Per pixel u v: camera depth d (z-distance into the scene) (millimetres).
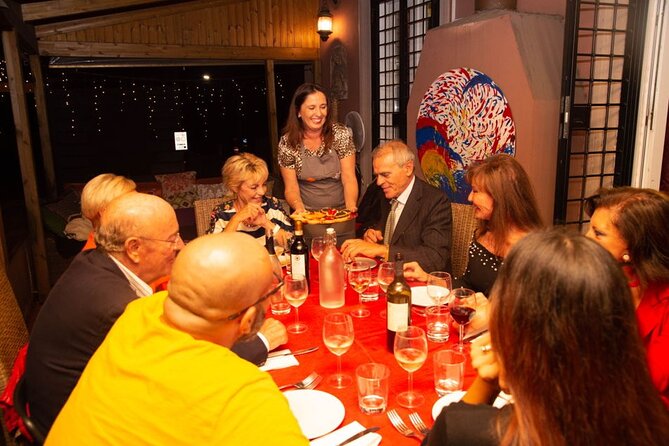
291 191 3277
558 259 680
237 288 994
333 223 2648
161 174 7477
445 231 2543
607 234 1489
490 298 770
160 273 1640
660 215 1407
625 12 3287
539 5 3615
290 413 913
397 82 5559
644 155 3357
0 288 1938
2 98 4699
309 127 3072
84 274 1496
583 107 3238
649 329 1422
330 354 1601
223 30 6633
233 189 2672
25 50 5211
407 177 2619
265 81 7660
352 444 1121
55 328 1430
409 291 1593
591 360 651
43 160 5914
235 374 935
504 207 2084
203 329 1006
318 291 2186
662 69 3211
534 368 681
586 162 3350
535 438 688
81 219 4832
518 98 3264
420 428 1187
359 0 5895
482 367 962
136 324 1054
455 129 3826
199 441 881
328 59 6855
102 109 7180
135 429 902
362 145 6152
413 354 1286
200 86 7648
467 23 3623
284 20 6898
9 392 1562
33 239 4551
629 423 649
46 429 1461
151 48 6332
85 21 5977
